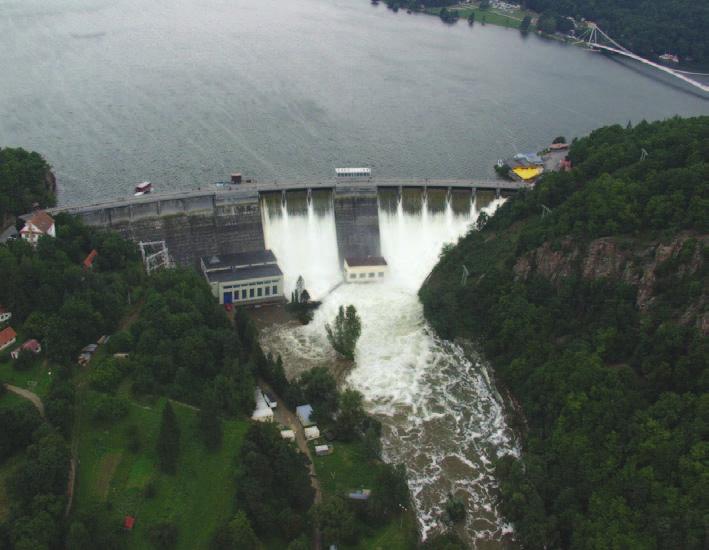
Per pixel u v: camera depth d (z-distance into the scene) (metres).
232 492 182.62
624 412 198.25
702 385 190.75
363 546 181.38
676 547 165.75
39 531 154.38
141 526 169.88
